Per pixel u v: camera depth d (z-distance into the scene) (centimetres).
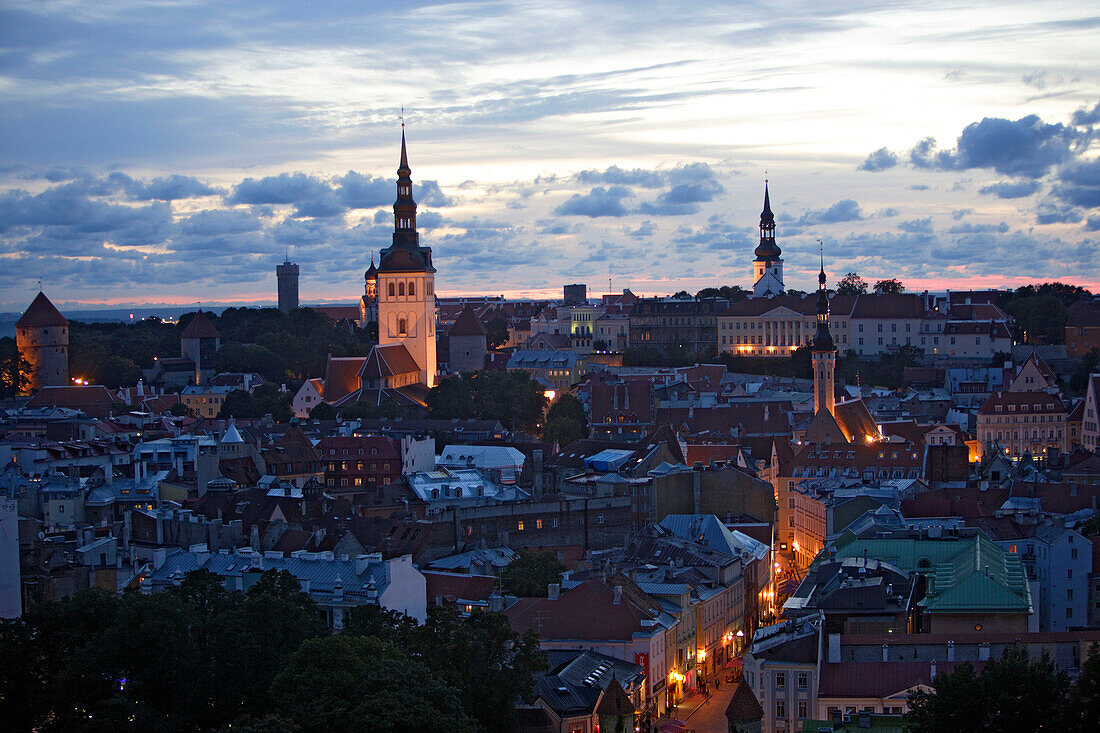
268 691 16688
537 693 18212
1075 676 17575
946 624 18850
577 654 19925
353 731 14625
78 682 16550
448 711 15712
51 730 16012
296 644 17700
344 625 19325
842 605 19088
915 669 17475
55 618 17738
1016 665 15650
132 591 19788
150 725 16150
